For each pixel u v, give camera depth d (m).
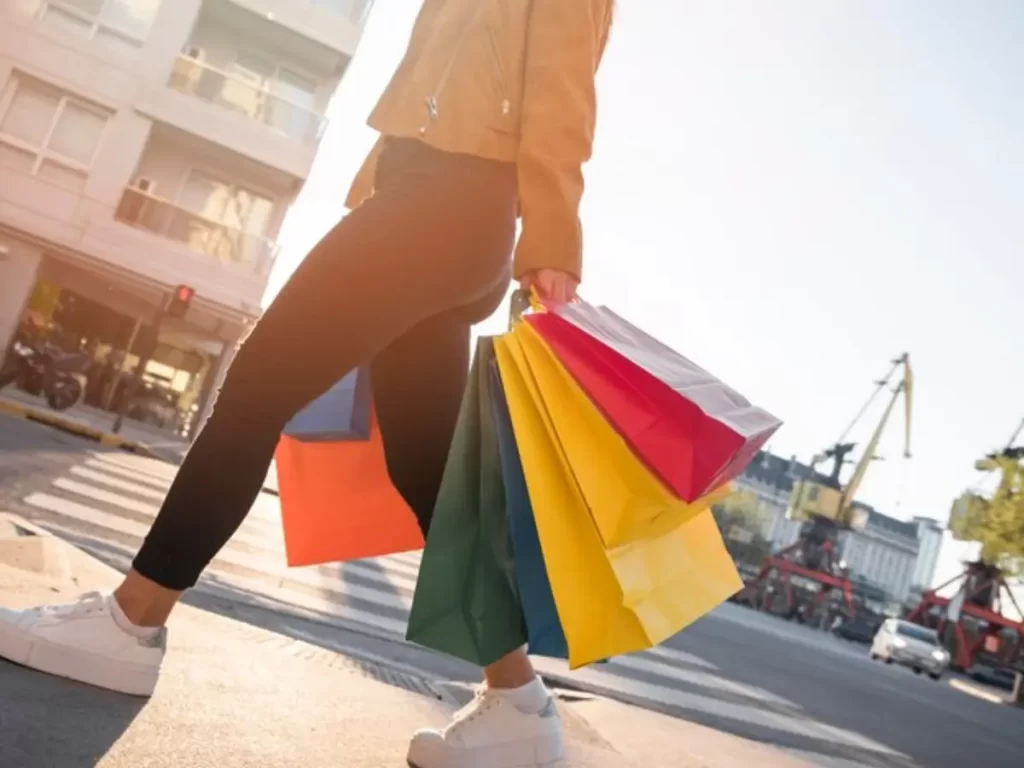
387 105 1.71
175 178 18.61
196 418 20.80
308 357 1.50
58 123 17.45
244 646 2.20
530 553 1.48
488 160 1.60
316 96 19.56
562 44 1.58
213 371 20.80
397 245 1.52
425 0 1.84
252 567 5.53
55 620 1.47
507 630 1.51
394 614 5.21
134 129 17.78
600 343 1.38
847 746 5.32
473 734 1.63
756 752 3.59
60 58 17.28
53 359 16.81
